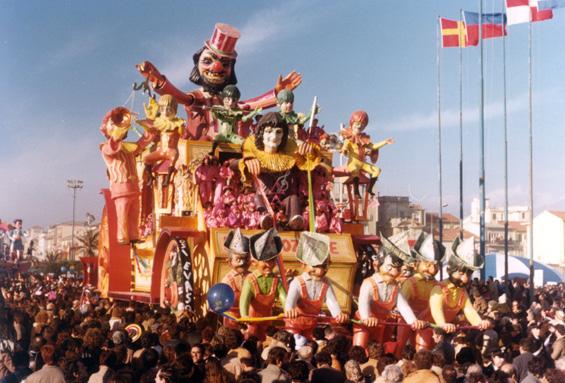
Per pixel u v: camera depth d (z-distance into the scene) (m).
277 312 15.14
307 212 16.67
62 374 9.36
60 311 16.72
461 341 13.48
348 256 16.11
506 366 10.66
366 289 13.47
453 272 13.89
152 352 10.23
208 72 20.22
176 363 8.16
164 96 18.33
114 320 16.19
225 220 15.84
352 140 18.64
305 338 13.41
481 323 13.53
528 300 28.08
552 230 63.59
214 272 15.25
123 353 10.55
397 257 13.41
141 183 20.34
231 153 17.14
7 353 12.89
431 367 9.69
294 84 20.59
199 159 17.06
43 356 9.45
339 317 13.06
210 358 8.52
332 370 9.35
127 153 19.20
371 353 10.52
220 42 20.23
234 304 14.25
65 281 39.75
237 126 18.73
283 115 18.97
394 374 8.56
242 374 8.96
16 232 43.94
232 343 10.42
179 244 15.98
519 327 14.78
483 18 33.06
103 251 22.25
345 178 19.23
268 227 15.86
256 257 13.71
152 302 17.38
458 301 13.98
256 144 16.48
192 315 15.47
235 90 18.12
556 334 14.83
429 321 14.24
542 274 35.91
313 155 16.67
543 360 10.62
